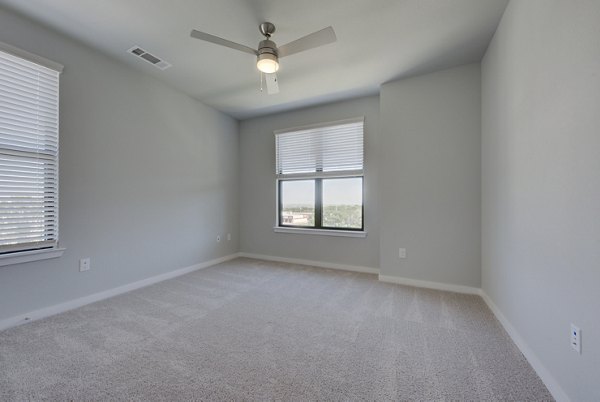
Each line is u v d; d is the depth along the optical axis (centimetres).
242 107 409
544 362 144
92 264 255
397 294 278
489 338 189
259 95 362
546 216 142
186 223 363
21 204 209
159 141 324
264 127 448
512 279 189
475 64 278
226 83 328
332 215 399
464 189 284
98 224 260
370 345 180
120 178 280
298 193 427
